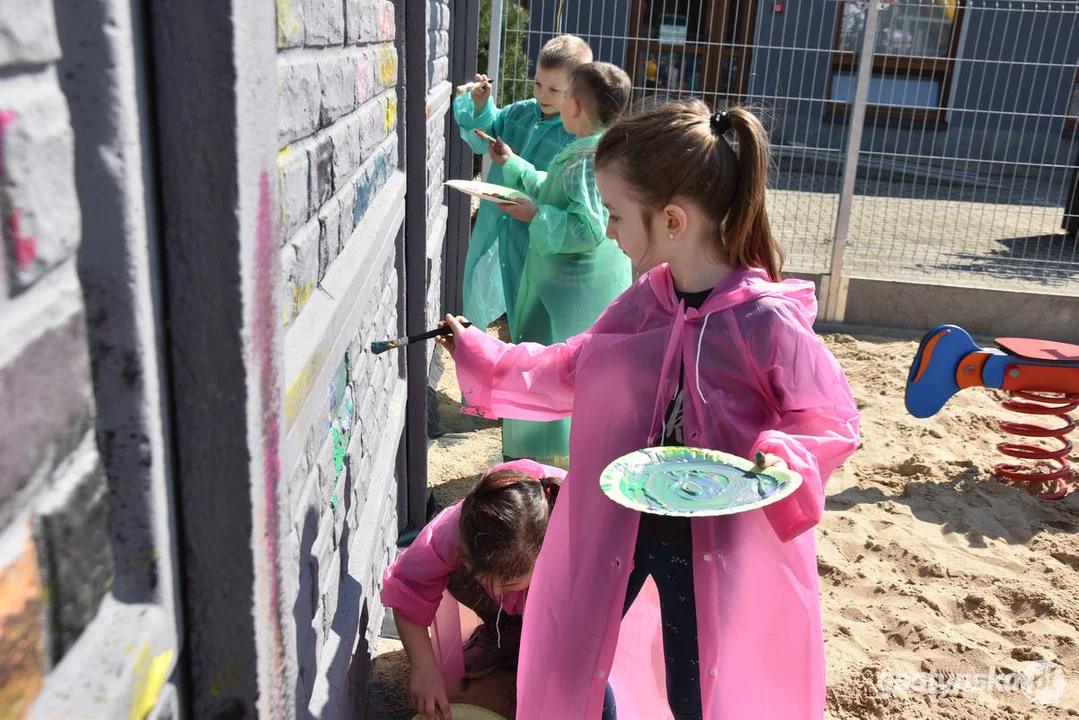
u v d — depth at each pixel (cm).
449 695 291
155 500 98
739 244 211
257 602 113
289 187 155
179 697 114
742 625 212
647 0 1083
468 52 650
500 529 234
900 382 604
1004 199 1143
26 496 77
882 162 884
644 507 174
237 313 101
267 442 115
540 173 431
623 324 228
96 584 91
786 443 192
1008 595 362
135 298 90
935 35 1212
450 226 666
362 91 232
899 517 422
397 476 355
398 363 341
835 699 301
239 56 95
